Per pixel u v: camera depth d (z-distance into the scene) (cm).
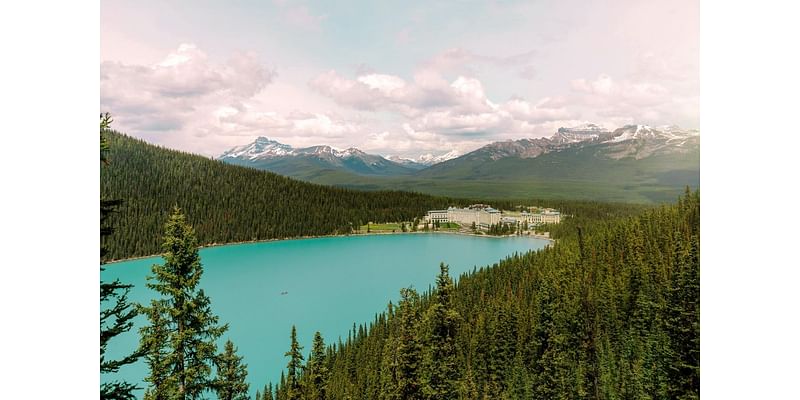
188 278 2283
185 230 2302
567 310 5472
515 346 5594
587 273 7450
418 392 3191
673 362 3378
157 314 2197
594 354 4981
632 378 4281
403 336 3297
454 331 3494
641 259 7469
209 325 2350
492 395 4903
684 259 3450
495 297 9194
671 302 3538
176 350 2200
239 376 3581
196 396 2309
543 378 4725
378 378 6038
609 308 6000
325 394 3488
